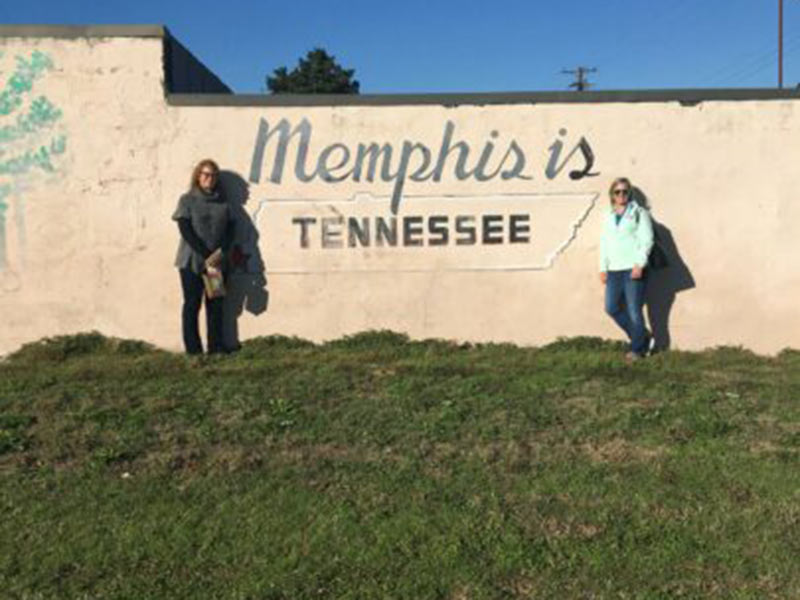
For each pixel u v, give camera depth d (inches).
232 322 319.0
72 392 258.4
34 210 307.0
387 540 156.8
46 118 303.6
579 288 323.3
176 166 309.1
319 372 283.4
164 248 311.7
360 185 316.2
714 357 314.7
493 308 323.6
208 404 244.8
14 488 181.3
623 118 316.2
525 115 315.9
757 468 194.2
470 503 174.1
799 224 320.8
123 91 305.0
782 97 315.6
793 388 269.7
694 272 322.0
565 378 277.6
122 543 155.2
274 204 314.8
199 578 142.9
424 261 320.5
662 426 226.2
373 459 200.8
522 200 319.0
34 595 136.4
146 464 196.5
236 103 309.1
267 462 198.2
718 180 318.7
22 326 311.4
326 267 319.0
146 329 315.6
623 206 303.0
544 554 151.6
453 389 262.5
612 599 137.1
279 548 153.9
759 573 144.9
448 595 138.5
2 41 299.6
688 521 165.3
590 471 192.5
